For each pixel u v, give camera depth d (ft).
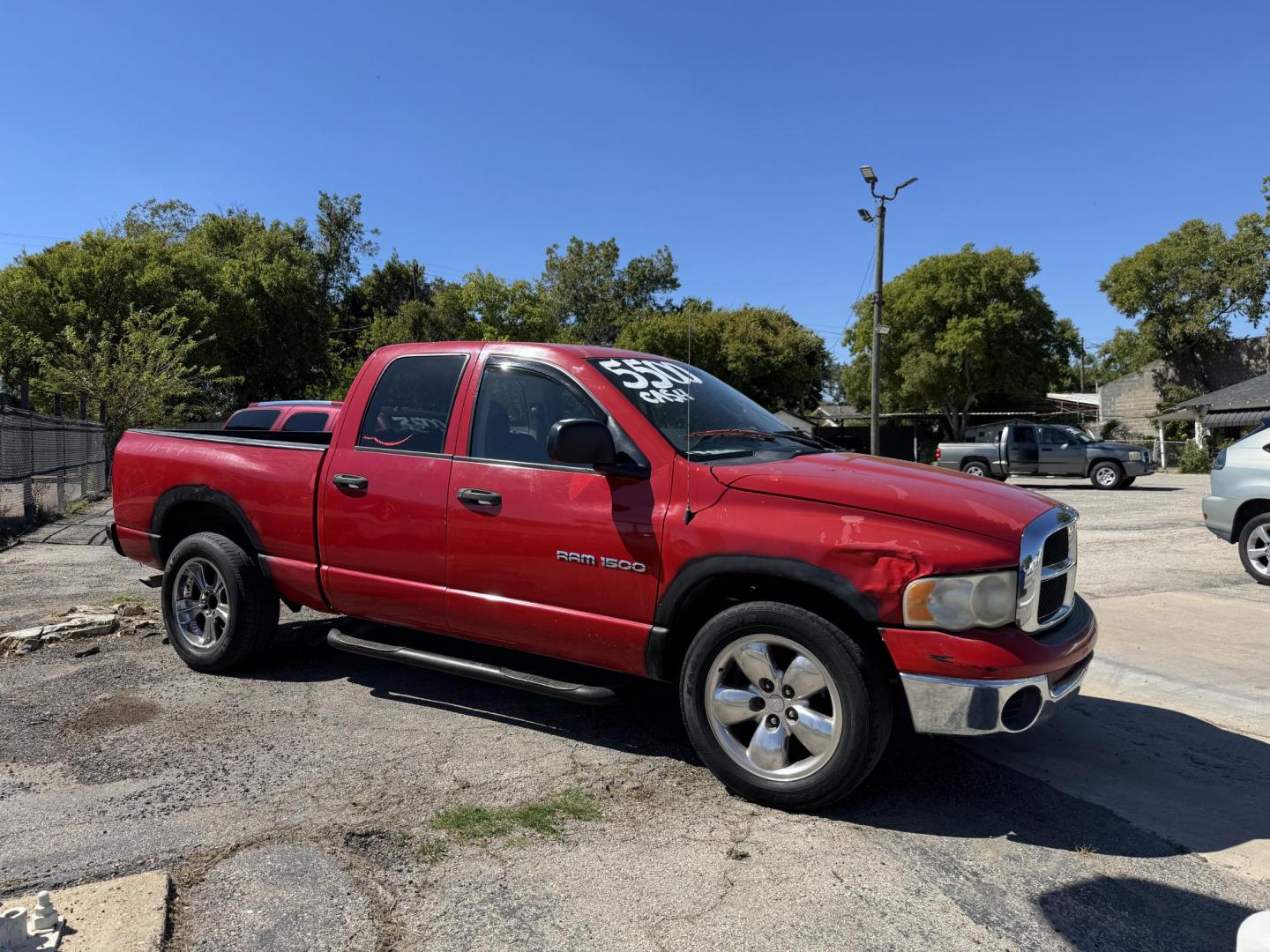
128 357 67.00
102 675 15.88
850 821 10.67
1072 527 11.85
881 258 75.20
